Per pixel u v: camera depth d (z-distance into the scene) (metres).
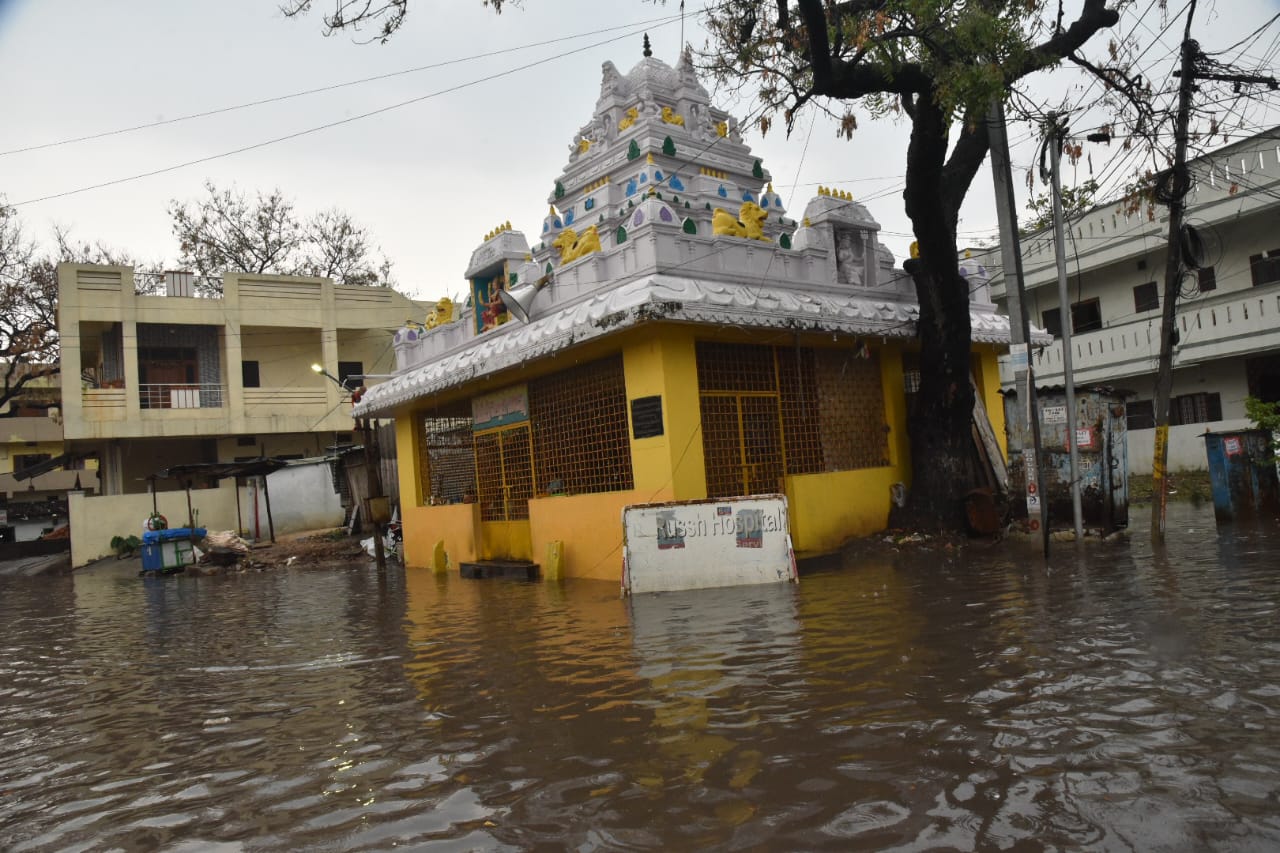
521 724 4.62
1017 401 11.56
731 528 9.43
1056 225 10.38
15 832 3.66
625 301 9.88
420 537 16.17
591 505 11.20
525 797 3.55
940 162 10.27
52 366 30.47
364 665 6.71
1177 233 10.42
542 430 12.76
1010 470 11.76
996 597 7.23
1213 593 6.66
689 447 10.20
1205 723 3.77
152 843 3.41
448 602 10.31
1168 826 2.85
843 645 5.81
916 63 9.30
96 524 24.39
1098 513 10.83
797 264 11.93
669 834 3.07
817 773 3.53
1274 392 19.66
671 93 15.28
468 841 3.15
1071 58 10.31
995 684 4.59
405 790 3.77
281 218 33.44
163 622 10.91
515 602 9.69
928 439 11.83
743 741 4.00
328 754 4.41
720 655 5.80
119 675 7.28
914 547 11.09
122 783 4.23
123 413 25.58
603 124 15.57
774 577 9.31
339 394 28.45
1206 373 20.94
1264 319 18.69
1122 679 4.51
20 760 4.80
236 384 26.97
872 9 8.98
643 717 4.52
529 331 11.78
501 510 14.00
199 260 32.06
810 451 11.85
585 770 3.80
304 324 28.05
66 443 28.56
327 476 25.84
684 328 10.35
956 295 11.39
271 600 12.48
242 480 25.89
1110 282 22.53
